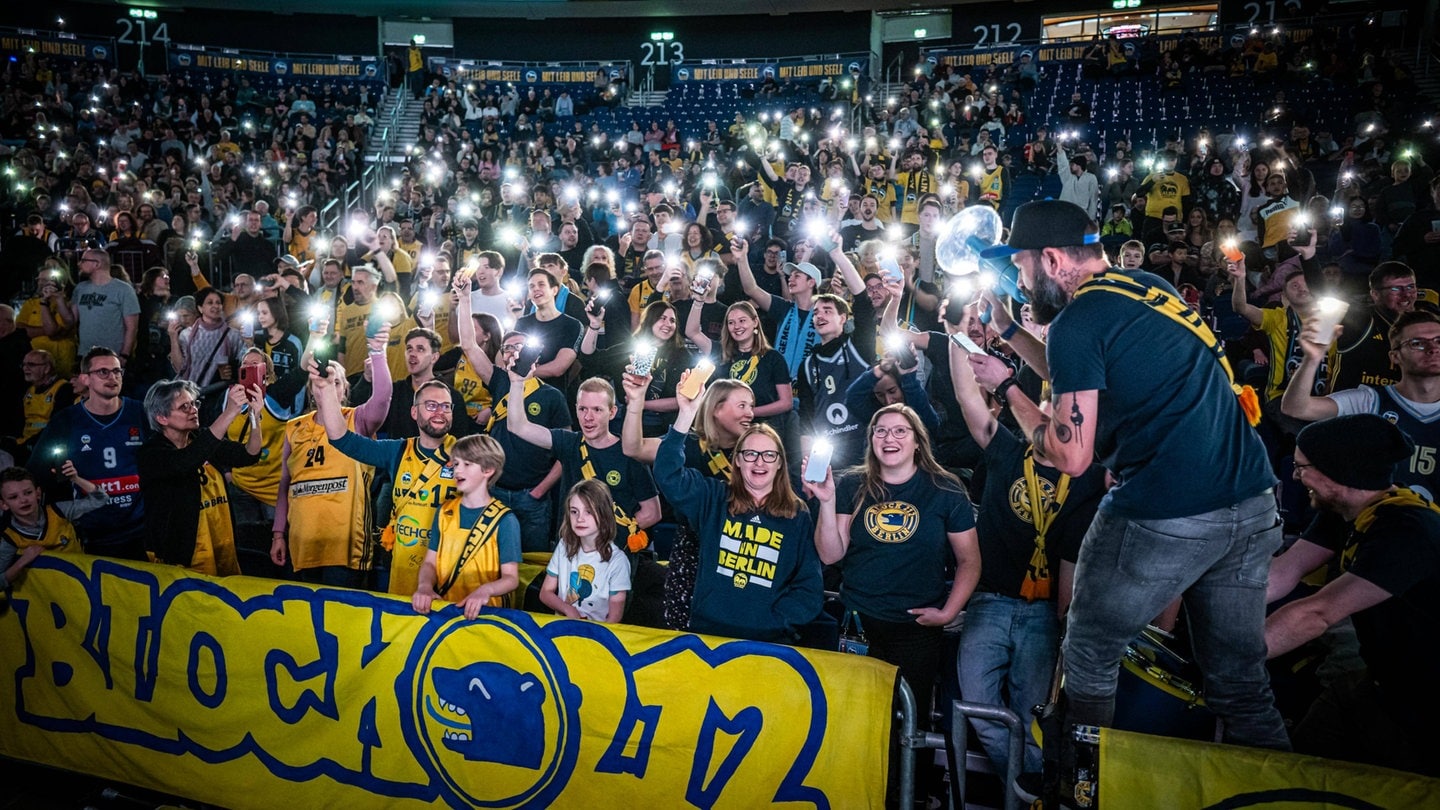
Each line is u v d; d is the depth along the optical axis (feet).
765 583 13.96
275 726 14.23
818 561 14.35
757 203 38.04
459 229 45.70
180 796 14.76
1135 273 9.62
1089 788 10.48
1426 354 14.08
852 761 11.74
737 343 21.22
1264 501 9.46
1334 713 11.56
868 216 35.68
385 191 47.32
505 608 14.62
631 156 65.16
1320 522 12.17
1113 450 9.70
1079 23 89.20
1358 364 18.97
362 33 96.99
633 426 15.69
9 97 66.90
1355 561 10.69
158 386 16.97
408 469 16.72
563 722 12.91
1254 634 9.81
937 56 81.30
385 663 13.69
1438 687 10.53
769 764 12.08
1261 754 9.89
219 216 48.24
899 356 17.22
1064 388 9.36
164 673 14.73
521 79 88.79
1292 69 64.39
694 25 96.43
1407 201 35.04
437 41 98.27
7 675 15.70
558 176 57.57
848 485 15.06
